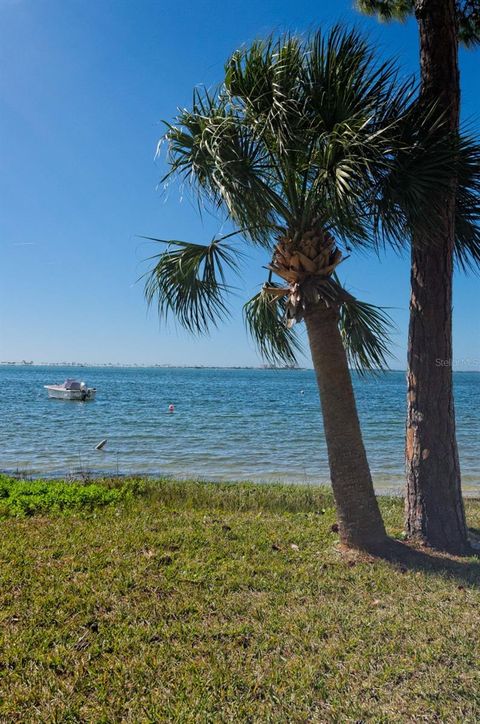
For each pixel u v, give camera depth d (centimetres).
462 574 452
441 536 516
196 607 379
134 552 494
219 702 275
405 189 412
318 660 314
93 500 727
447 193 442
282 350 642
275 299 535
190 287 563
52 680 292
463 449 1773
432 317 526
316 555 496
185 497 807
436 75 514
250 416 2883
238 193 423
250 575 442
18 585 410
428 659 313
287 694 282
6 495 759
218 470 1335
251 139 432
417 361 534
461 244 579
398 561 479
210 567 457
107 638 336
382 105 430
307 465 1414
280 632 347
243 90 434
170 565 460
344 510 511
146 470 1319
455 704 272
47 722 260
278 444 1806
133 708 270
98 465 1386
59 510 670
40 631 342
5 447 1700
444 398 527
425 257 528
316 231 477
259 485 972
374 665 309
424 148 421
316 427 2316
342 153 407
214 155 412
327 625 356
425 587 423
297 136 417
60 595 393
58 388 4100
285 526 605
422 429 530
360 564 470
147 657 315
